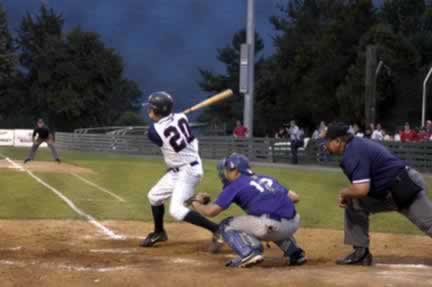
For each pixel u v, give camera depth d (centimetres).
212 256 844
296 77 6144
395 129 4841
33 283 656
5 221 1146
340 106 5294
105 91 7081
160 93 894
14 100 6881
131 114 7412
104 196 1558
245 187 750
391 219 1251
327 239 1014
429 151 2741
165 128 880
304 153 3153
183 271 717
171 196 909
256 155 3406
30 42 6956
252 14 3484
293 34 7031
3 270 720
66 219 1180
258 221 743
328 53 5628
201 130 4641
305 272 706
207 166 2806
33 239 977
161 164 2855
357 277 674
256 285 638
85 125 7056
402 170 739
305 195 1678
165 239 938
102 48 6994
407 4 6375
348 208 774
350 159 731
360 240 774
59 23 7075
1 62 6600
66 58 6819
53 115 6931
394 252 905
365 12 5653
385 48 5028
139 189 1736
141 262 793
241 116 7350
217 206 750
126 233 1047
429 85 4891
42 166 2533
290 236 774
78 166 2609
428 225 741
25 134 5141
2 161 2881
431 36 6016
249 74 3497
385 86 4988
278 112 6325
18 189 1669
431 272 729
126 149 4138
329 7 7394
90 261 797
